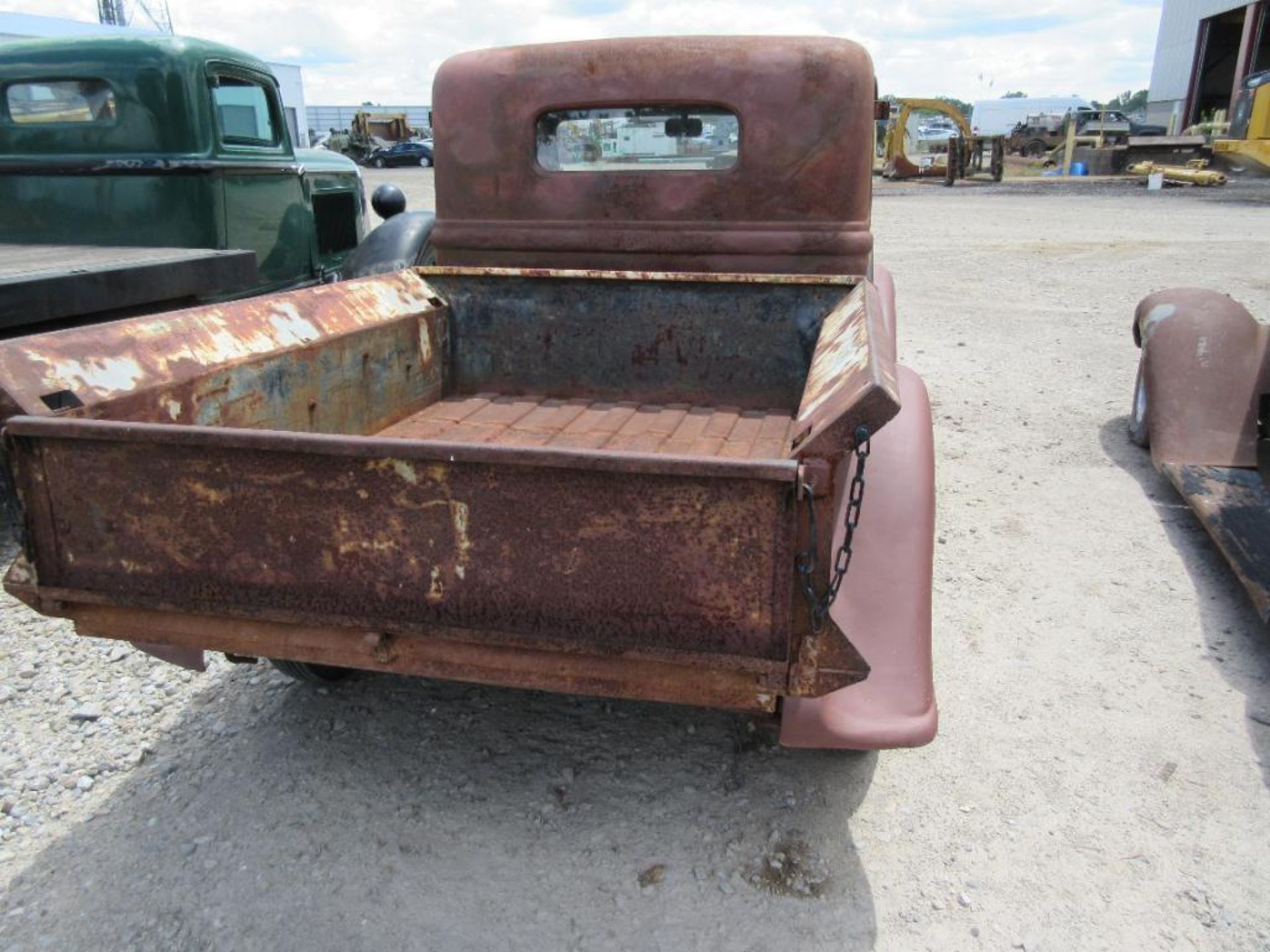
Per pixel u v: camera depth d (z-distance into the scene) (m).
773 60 3.07
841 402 1.60
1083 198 19.25
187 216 4.70
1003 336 7.23
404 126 38.06
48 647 2.97
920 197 20.19
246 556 1.73
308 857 2.12
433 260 5.30
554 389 3.41
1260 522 3.27
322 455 1.61
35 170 4.78
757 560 1.51
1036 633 3.04
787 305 3.12
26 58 4.67
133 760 2.44
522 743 2.51
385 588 1.69
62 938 1.90
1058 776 2.39
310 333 2.68
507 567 1.62
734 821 2.24
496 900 2.01
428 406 3.30
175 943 1.89
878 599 2.07
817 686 1.57
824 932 1.94
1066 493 4.14
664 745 2.50
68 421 1.70
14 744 2.50
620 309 3.26
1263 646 2.95
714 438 2.93
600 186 3.31
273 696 2.73
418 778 2.38
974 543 3.67
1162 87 42.16
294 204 5.62
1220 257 11.02
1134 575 3.40
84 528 1.79
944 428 5.03
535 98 3.27
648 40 3.16
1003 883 2.06
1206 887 2.04
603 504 1.54
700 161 3.29
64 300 3.25
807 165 3.14
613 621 1.60
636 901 2.01
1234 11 32.19
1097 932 1.93
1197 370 3.98
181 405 2.16
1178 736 2.54
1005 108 48.97
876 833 2.21
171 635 1.83
